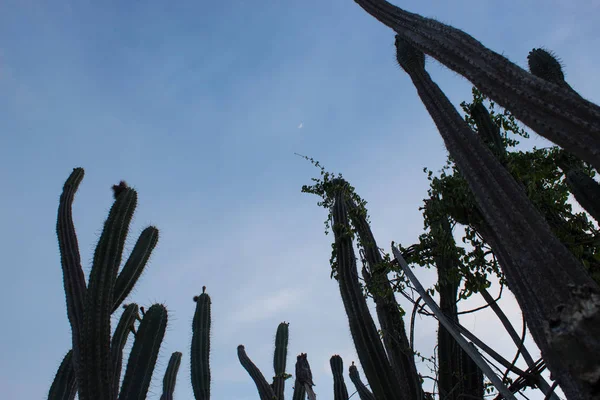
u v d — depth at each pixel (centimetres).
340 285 715
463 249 630
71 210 795
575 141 364
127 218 743
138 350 721
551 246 357
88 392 602
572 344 305
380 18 581
